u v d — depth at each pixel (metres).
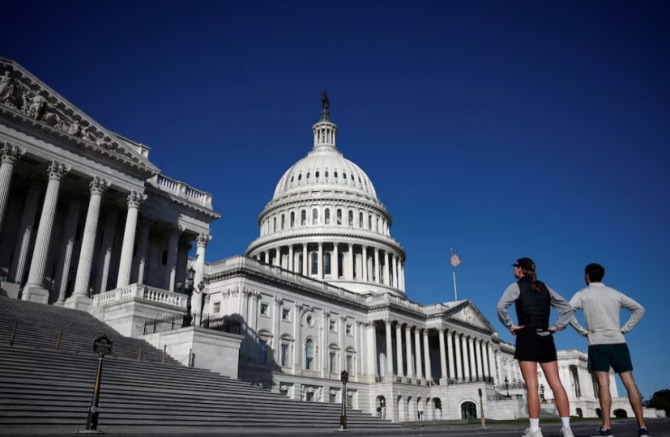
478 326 113.00
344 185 129.50
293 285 77.31
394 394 85.75
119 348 34.94
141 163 51.84
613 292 11.06
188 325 41.06
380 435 21.00
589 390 149.75
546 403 94.12
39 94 45.25
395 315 92.31
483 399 89.19
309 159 137.38
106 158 49.28
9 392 20.89
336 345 83.50
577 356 147.25
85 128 48.41
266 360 70.19
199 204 61.06
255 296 70.81
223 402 29.98
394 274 121.94
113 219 53.97
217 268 71.88
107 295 44.56
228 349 40.16
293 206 124.06
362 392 85.50
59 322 35.91
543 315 9.54
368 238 118.38
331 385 78.44
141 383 27.83
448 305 106.19
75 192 51.00
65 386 23.12
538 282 9.74
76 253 51.38
